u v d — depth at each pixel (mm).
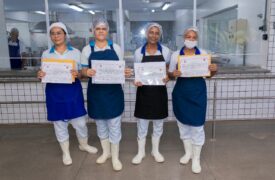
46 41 3271
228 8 3803
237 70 3160
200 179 2203
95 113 2299
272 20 3096
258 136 3131
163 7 4023
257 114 3352
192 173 2303
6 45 3301
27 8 3205
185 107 2256
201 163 2465
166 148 2840
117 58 2223
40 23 3240
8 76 3182
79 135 2684
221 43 3568
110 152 2574
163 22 3652
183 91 2238
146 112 2314
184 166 2428
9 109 3309
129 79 2873
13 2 3158
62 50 2256
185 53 2225
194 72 2156
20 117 3336
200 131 2295
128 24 3408
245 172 2289
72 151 2797
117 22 3289
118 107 2314
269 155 2607
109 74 2156
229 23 3555
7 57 3322
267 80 3236
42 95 3250
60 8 3361
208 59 2131
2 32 3277
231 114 3332
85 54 2242
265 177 2203
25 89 3232
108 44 2244
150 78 2250
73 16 3336
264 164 2422
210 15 3643
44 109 3297
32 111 3311
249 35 3309
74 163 2525
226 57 3365
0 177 2299
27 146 2975
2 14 3238
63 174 2330
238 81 3223
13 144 3043
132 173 2324
